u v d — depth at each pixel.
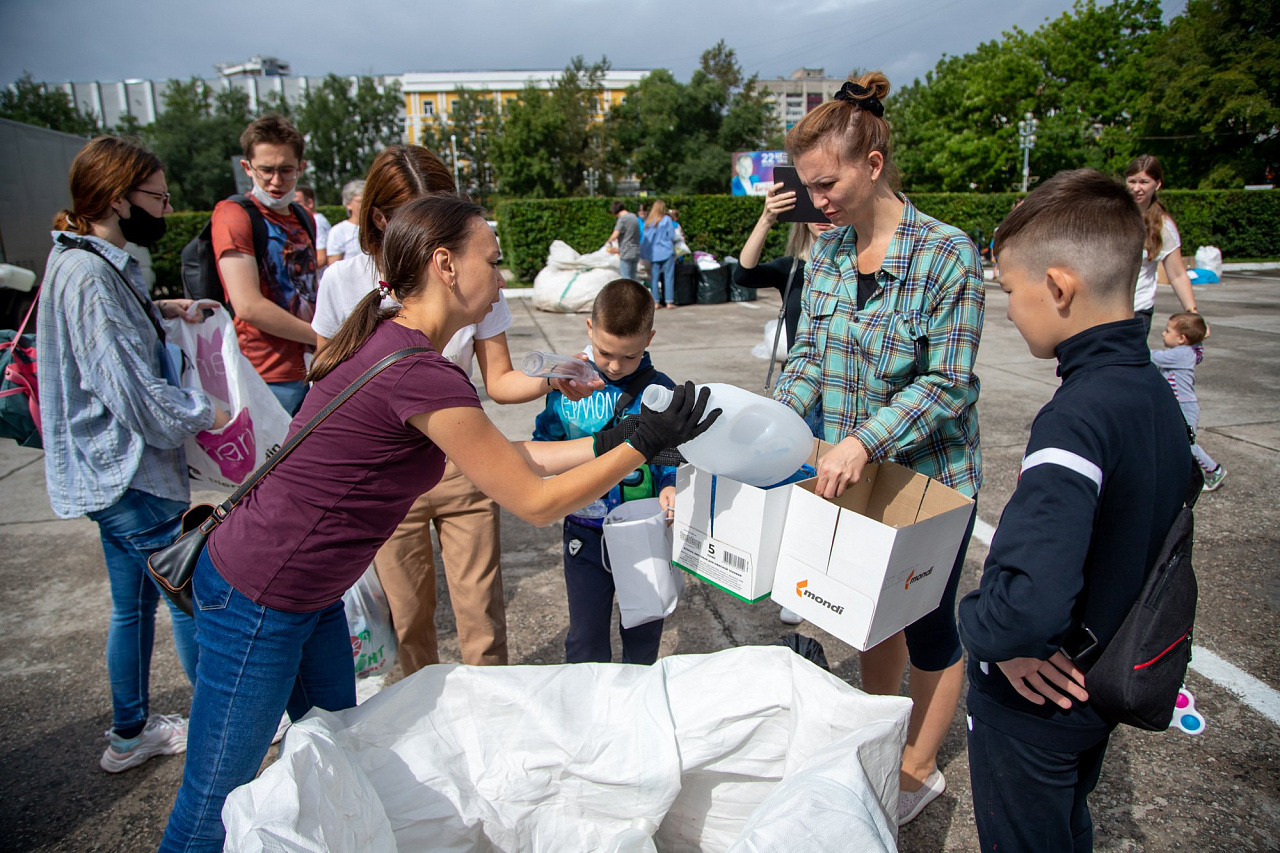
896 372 1.80
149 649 2.21
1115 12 35.28
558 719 1.53
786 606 1.61
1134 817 1.98
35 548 3.70
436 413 1.30
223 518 1.44
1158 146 28.41
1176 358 3.94
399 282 1.39
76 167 1.90
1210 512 3.77
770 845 1.14
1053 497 1.10
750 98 59.03
